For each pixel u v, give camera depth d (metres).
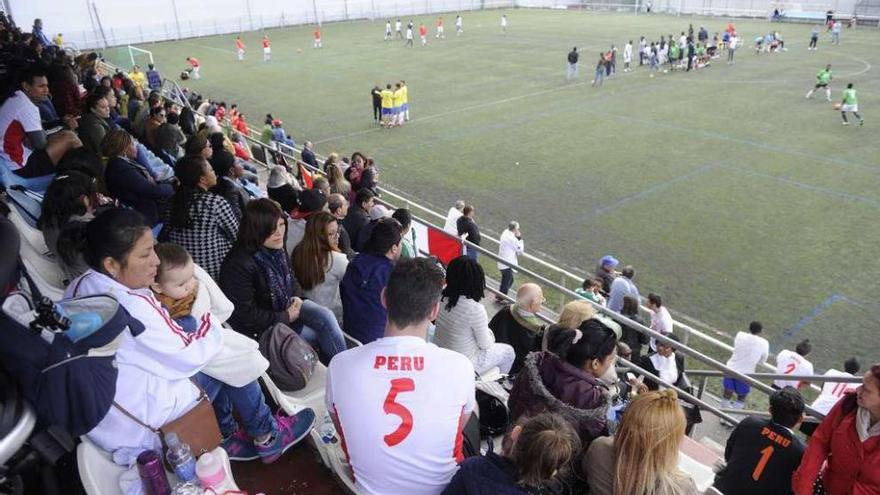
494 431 3.99
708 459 4.97
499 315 5.15
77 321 2.13
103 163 6.23
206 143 7.20
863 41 38.66
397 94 22.41
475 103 26.11
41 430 2.15
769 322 10.28
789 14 48.41
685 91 27.09
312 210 5.80
